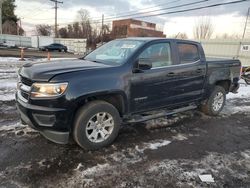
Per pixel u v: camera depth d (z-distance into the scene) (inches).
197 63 196.7
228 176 124.0
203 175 123.4
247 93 340.8
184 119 209.6
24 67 148.8
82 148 143.6
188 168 129.3
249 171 130.3
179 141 163.3
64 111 127.6
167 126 190.1
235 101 289.4
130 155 139.9
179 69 180.2
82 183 111.3
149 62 153.2
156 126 188.2
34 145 145.1
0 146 141.6
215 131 186.5
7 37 1768.0
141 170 124.9
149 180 116.6
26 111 129.6
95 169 123.2
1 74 392.8
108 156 137.3
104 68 142.3
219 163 136.9
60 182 111.0
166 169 127.1
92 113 137.8
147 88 161.5
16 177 113.0
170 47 178.2
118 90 145.3
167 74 171.8
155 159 136.9
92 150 143.4
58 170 120.5
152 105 169.2
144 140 161.2
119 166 127.4
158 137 167.6
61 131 131.8
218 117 223.0
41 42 1836.9
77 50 1699.1
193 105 209.2
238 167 133.8
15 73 410.6
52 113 126.1
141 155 140.6
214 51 804.0
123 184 112.4
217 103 225.3
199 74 197.9
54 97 125.0
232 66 232.7
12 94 261.1
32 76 130.4
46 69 135.6
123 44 174.2
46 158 131.1
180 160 137.6
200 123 202.5
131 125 186.4
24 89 135.4
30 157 131.5
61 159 131.0
